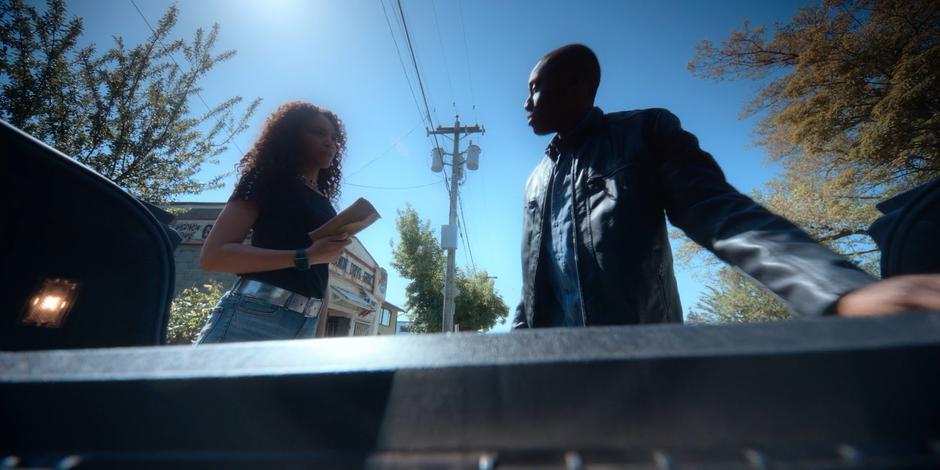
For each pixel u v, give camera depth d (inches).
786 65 472.4
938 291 14.0
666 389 9.8
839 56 391.2
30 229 31.8
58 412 11.6
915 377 9.3
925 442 8.8
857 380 9.3
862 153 371.2
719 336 10.7
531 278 63.4
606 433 9.7
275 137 68.4
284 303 60.9
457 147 537.6
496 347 11.5
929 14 346.3
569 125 64.5
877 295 15.5
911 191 46.7
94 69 230.7
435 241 717.9
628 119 56.0
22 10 199.0
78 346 34.7
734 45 480.7
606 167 52.9
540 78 64.1
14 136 30.4
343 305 692.1
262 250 56.2
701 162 43.4
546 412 10.1
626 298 46.8
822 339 10.0
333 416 10.9
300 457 10.5
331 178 89.4
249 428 11.0
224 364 12.0
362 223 57.6
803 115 423.8
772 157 510.3
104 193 36.7
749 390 9.5
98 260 36.6
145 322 39.8
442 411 10.6
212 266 56.0
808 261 21.6
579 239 52.1
